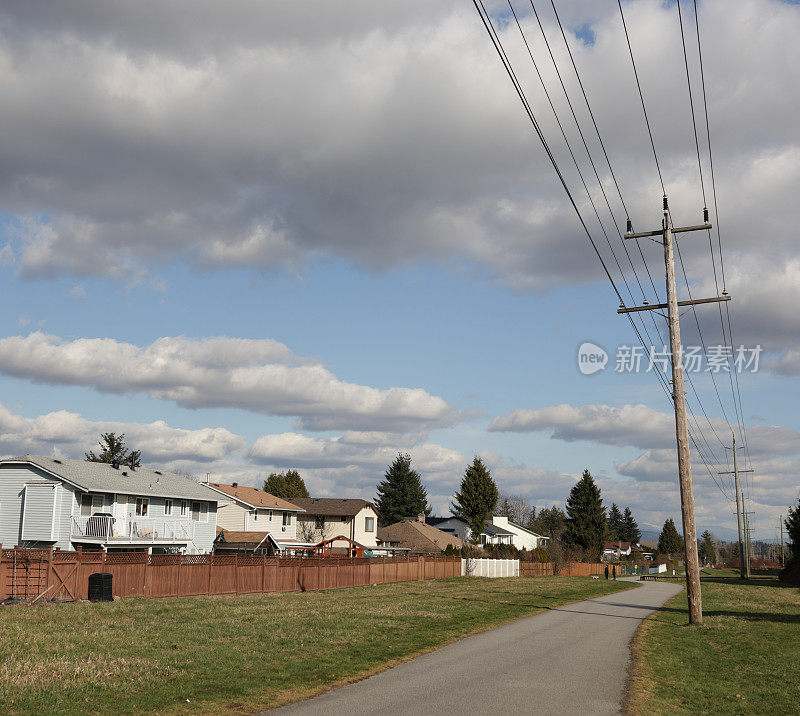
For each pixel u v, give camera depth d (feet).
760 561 487.61
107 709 33.94
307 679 42.42
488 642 60.80
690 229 82.79
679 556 559.38
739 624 81.41
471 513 316.81
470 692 39.88
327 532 255.50
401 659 50.65
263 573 114.01
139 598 92.02
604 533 360.89
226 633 59.88
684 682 46.65
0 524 147.13
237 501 215.31
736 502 256.93
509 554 280.72
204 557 104.12
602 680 44.91
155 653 49.06
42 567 85.05
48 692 36.22
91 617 69.41
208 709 34.83
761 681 48.85
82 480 148.15
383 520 371.97
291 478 400.88
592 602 110.83
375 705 36.24
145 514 163.53
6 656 45.42
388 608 86.33
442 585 149.18
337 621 70.38
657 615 91.91
